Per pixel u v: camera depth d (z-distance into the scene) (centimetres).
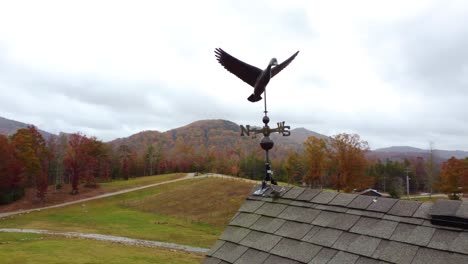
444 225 346
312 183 6200
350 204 441
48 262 2495
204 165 11125
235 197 5947
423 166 8862
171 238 3772
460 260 307
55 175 8519
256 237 478
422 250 334
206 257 496
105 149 9025
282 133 568
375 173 8188
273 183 585
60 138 9612
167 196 6506
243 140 16500
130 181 8756
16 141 6838
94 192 7394
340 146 5438
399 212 389
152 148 11900
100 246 3170
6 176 6322
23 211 5809
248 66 592
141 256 2856
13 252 2745
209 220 4844
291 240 439
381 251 356
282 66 602
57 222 4775
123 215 5341
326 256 388
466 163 5806
